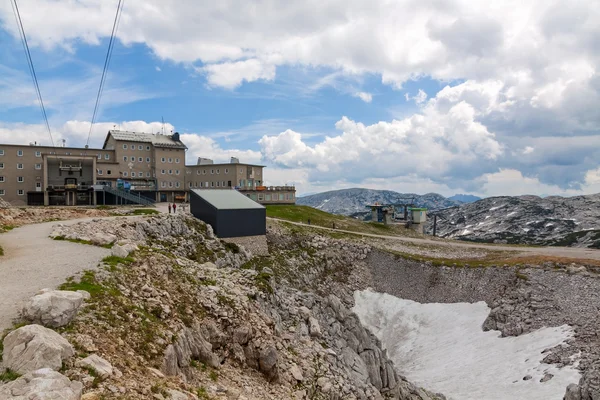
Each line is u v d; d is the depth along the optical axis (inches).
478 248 3715.6
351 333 1574.8
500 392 1754.4
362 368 1365.7
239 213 2669.8
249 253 2637.8
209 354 850.1
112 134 4618.6
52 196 3747.5
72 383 461.4
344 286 2950.3
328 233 3595.0
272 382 935.7
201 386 729.0
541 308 2345.0
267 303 1262.3
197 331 876.0
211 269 1343.5
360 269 3181.6
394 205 5526.6
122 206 3154.5
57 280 856.3
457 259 3294.8
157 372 634.2
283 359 1054.4
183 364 749.3
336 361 1264.8
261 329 1029.8
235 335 959.0
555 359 1862.7
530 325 2260.1
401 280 3068.4
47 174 3841.0
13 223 1768.0
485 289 2760.8
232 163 4859.7
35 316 620.1
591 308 2191.2
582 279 2466.8
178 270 1146.0
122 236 1765.5
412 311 2778.1
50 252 1159.0
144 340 708.7
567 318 2187.5
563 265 2701.8
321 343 1343.5
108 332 673.0
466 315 2610.7
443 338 2443.4
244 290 1204.5
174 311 890.1
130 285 916.6
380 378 1459.2
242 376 877.2
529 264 2815.0
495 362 2052.2
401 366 2246.6
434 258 3292.3
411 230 4872.0
